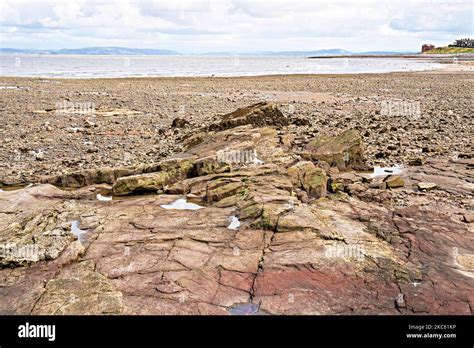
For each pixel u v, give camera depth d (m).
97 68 112.56
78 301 7.32
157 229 10.34
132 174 14.76
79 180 14.49
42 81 58.97
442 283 8.14
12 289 7.90
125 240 9.79
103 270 8.52
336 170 15.70
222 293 7.80
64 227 10.16
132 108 33.91
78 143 21.27
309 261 8.74
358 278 8.24
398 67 122.62
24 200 12.38
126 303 7.44
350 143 16.78
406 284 8.10
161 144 21.09
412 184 14.38
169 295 7.69
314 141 18.25
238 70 105.81
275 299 7.65
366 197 12.75
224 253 9.13
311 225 10.09
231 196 12.50
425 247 9.55
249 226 10.35
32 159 17.95
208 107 34.66
